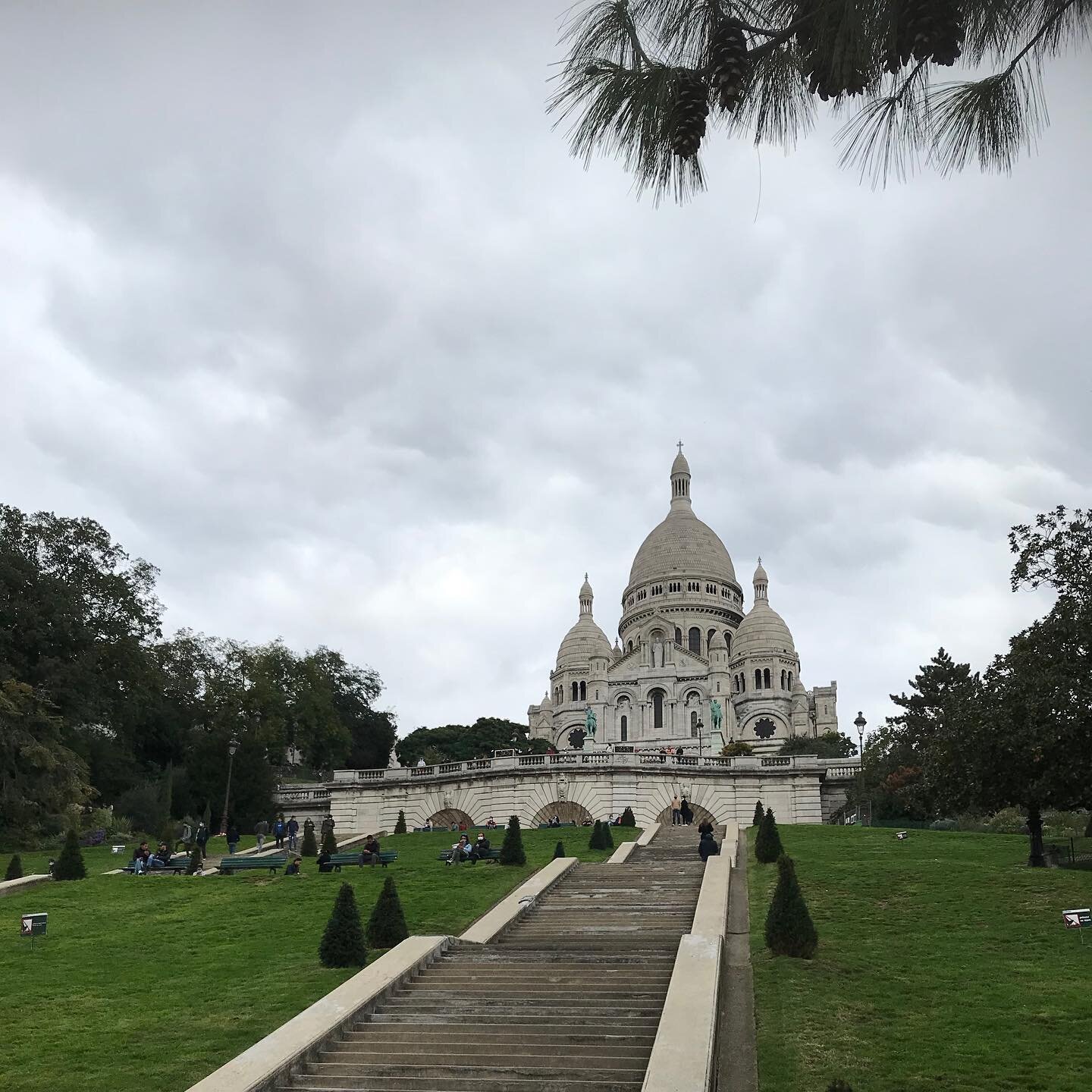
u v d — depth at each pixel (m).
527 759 84.38
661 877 44.03
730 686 156.25
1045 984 27.14
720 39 10.74
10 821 65.38
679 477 198.00
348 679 132.88
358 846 69.69
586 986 26.11
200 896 44.66
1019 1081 20.80
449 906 39.66
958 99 11.34
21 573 75.62
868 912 36.12
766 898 39.28
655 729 157.62
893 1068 21.72
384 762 132.75
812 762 84.19
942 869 43.25
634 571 189.50
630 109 10.95
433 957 28.98
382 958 28.12
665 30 11.06
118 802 80.62
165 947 35.97
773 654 164.50
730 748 122.19
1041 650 44.28
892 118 11.27
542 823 80.94
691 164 11.25
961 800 45.53
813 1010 25.25
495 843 62.44
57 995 30.47
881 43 10.51
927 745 51.38
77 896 45.38
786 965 28.86
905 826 74.50
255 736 93.44
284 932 37.31
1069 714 41.00
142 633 87.31
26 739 66.19
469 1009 24.91
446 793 84.69
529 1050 22.38
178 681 96.88
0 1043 26.19
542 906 39.06
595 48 11.12
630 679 160.75
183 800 87.75
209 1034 26.30
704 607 178.25
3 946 36.53
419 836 70.94
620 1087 20.45
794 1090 20.89
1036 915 34.66
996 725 42.75
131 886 47.34
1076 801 43.00
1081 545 44.81
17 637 75.00
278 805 90.56
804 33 11.23
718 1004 24.92
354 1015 24.30
